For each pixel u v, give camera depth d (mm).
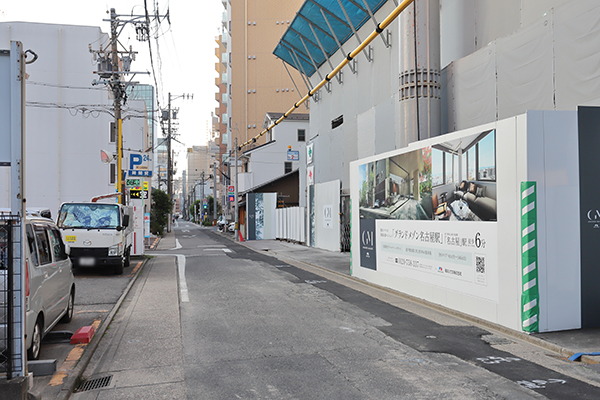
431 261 9719
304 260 19141
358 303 10000
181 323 8188
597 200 7414
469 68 13953
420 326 7875
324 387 5016
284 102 65375
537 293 7129
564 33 10383
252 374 5473
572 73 10164
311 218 27250
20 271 4477
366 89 23141
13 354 4426
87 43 40688
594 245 7406
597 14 9523
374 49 22156
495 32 13492
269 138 55125
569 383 5074
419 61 14852
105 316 8812
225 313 9000
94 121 40844
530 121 7145
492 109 12930
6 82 4461
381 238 12039
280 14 66125
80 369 5578
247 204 37281
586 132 7363
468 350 6430
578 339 6746
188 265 18094
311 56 28609
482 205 8094
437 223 9469
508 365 5746
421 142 10039
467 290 8531
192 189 153875
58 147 40156
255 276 14578
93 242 14719
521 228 7207
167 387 5098
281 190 45625
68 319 8125
